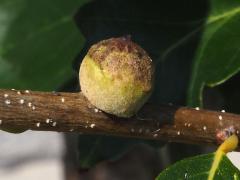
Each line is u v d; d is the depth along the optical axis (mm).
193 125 172
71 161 460
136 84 157
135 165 402
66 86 256
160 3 213
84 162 234
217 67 202
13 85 272
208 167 172
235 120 173
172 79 210
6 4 277
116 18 214
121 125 166
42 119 159
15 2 279
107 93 158
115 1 214
